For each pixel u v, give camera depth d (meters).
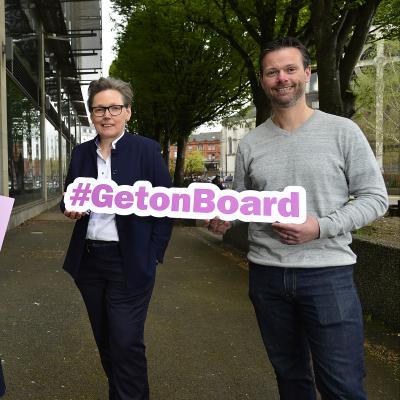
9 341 4.09
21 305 5.17
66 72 26.44
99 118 2.55
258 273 2.25
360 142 2.04
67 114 31.97
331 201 2.04
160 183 2.61
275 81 2.10
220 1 10.65
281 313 2.22
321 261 2.05
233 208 2.14
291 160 2.11
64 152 29.83
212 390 3.26
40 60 18.25
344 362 2.03
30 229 12.31
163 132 26.86
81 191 2.34
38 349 3.92
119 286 2.57
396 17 9.51
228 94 18.05
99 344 2.79
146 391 2.69
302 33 9.50
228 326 4.57
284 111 2.15
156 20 14.82
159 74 16.84
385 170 44.22
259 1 9.21
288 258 2.10
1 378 2.31
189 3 10.97
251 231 2.29
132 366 2.60
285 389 2.32
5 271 6.95
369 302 4.73
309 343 2.17
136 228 2.52
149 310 5.08
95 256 2.59
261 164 2.19
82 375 3.45
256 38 9.59
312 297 2.07
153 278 2.62
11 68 12.48
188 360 3.75
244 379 3.43
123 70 19.02
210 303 5.38
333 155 2.05
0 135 11.40
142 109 22.88
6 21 12.37
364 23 7.70
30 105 16.25
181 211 2.23
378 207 1.98
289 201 2.04
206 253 8.78
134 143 2.62
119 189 2.30
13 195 13.32
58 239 10.41
